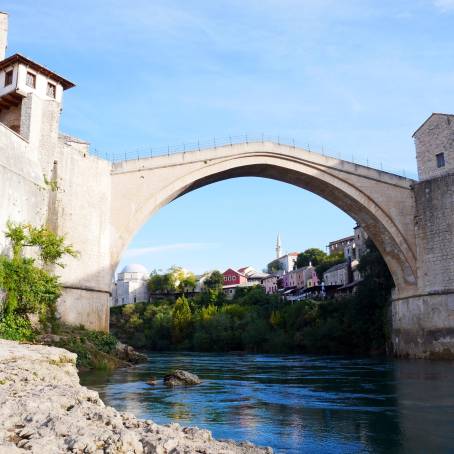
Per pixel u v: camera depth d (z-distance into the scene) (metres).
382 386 19.53
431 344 36.19
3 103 29.61
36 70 29.33
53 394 9.30
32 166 26.39
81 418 7.37
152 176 34.19
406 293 39.16
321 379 22.52
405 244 39.00
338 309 54.62
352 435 10.77
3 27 35.75
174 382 19.50
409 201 39.72
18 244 22.66
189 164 35.66
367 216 40.50
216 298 87.81
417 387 19.08
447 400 15.67
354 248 92.50
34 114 27.55
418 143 39.81
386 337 43.06
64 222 28.64
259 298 78.88
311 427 11.52
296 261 122.50
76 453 5.80
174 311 78.56
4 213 22.62
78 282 29.03
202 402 14.92
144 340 79.88
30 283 22.16
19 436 6.42
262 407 14.22
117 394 16.14
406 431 11.18
